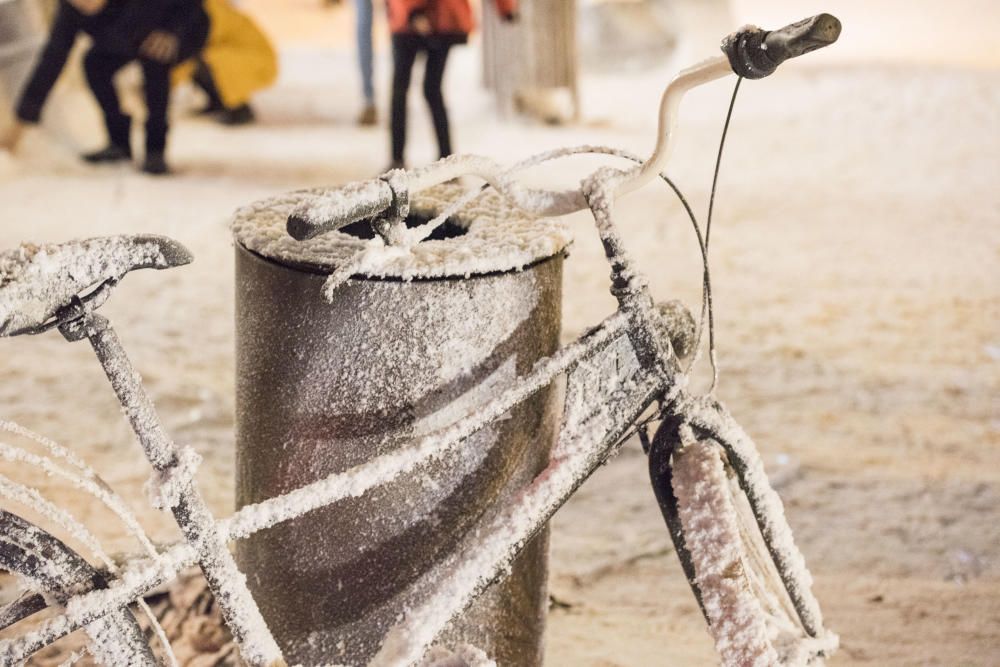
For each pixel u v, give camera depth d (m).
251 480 2.03
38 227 5.91
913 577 3.00
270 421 1.95
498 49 8.91
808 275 5.52
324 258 1.83
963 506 3.39
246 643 1.69
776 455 3.65
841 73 10.65
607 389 1.89
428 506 1.92
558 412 2.09
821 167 7.71
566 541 3.11
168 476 1.62
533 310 1.95
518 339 1.93
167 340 4.49
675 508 1.94
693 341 2.03
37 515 3.07
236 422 2.08
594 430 1.87
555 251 1.96
